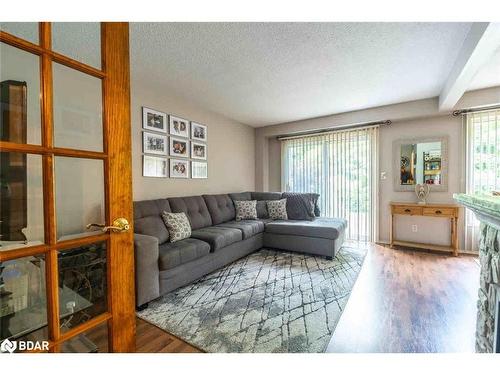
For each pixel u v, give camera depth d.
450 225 3.65
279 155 5.29
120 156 1.01
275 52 2.26
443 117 3.66
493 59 2.38
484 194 1.30
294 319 1.83
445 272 2.74
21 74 0.79
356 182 4.32
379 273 2.74
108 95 0.97
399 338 1.60
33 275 0.82
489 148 3.30
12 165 0.79
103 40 0.97
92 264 0.96
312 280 2.54
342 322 1.79
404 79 2.87
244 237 3.22
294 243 3.47
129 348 1.03
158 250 2.17
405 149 3.93
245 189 5.07
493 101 3.13
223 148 4.46
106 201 0.97
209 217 3.52
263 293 2.26
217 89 3.18
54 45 0.88
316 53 2.28
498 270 1.03
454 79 2.49
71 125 0.90
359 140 4.29
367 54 2.30
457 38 2.05
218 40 2.06
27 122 0.80
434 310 1.94
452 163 3.61
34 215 0.81
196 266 2.52
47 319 0.82
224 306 2.03
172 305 2.05
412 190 3.89
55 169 0.86
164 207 2.94
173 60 2.40
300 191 4.93
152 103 3.16
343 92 3.28
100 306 0.96
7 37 0.75
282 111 4.14
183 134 3.62
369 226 4.21
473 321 1.78
